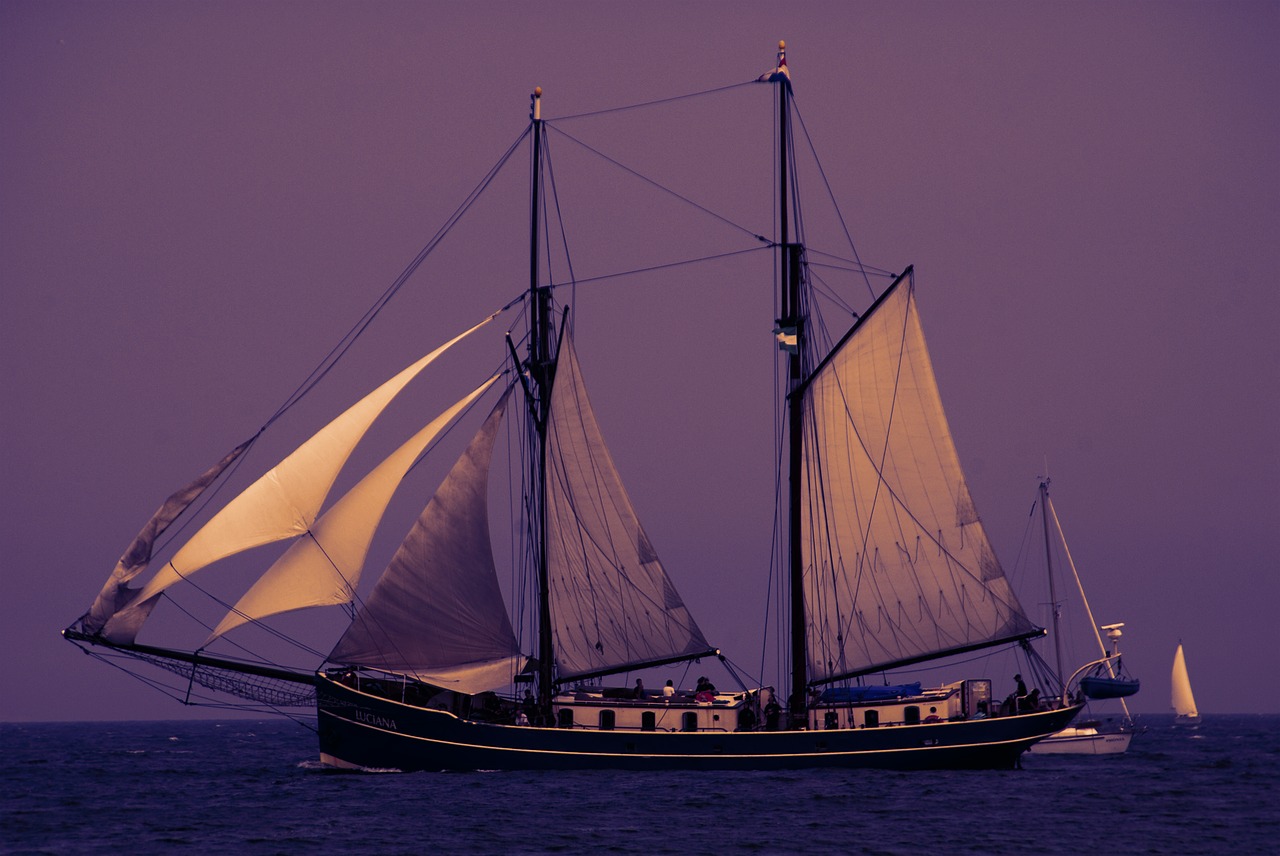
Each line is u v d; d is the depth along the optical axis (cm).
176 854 16312
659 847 16488
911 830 17762
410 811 19075
